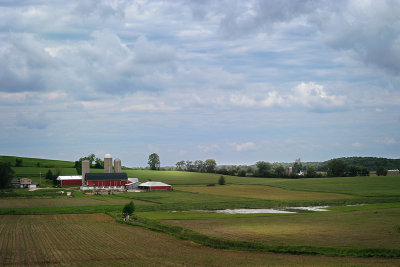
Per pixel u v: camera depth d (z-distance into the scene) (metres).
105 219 87.06
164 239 61.94
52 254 50.44
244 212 101.94
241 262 46.50
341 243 56.88
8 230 70.06
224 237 61.91
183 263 45.94
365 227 72.12
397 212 95.62
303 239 60.28
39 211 99.31
